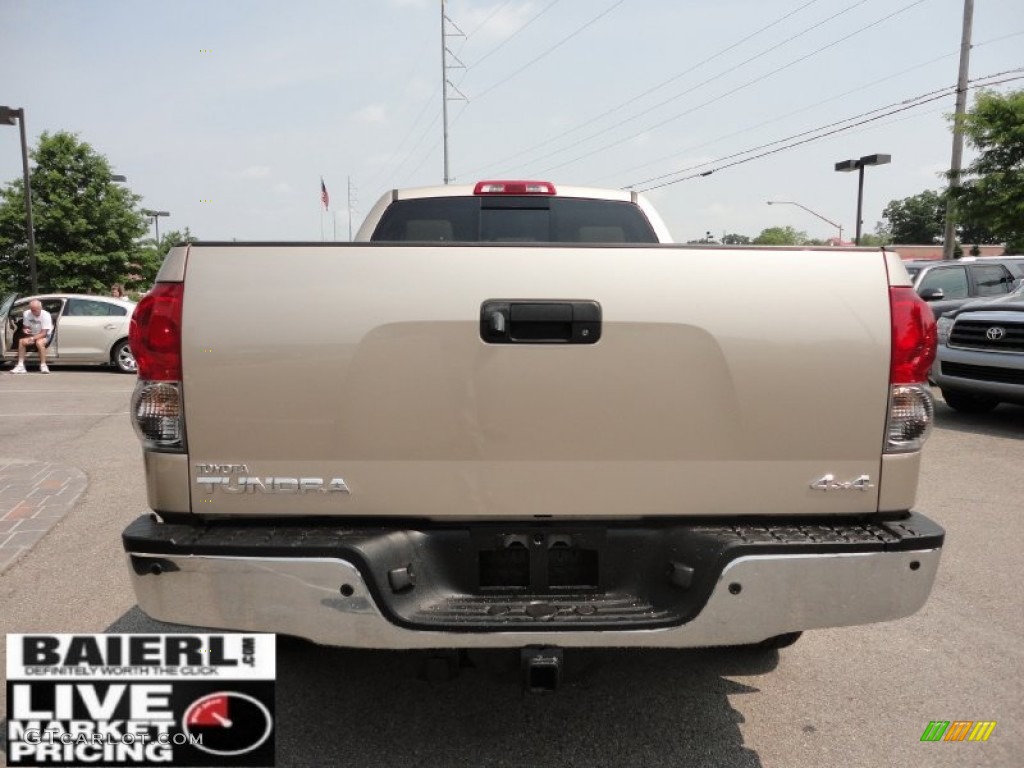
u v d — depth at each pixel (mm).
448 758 2857
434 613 2473
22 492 6574
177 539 2426
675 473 2553
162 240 48062
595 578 2629
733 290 2510
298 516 2541
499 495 2543
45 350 16031
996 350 9000
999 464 7445
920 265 13977
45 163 29359
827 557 2439
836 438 2549
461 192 4613
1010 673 3525
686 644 2455
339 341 2475
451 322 2480
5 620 3986
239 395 2480
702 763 2846
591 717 3145
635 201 4699
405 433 2506
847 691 3365
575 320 2492
